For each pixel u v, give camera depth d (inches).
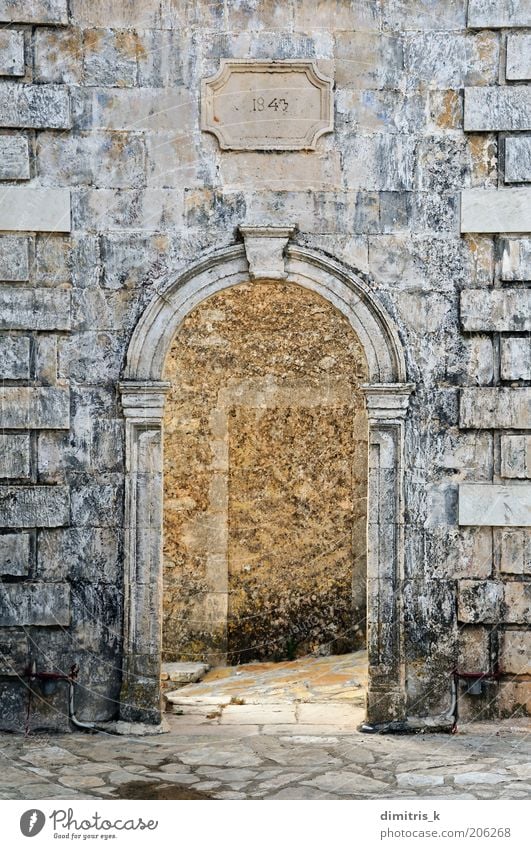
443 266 444.1
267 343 584.1
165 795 369.4
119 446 442.6
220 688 528.4
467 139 444.1
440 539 441.7
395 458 442.0
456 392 442.9
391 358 442.6
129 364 440.1
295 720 459.5
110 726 438.6
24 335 442.3
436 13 443.8
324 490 586.6
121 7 443.8
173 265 444.5
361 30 444.8
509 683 439.2
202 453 581.3
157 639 440.8
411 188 445.1
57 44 443.2
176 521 581.3
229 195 445.4
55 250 442.9
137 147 444.1
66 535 441.7
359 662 565.9
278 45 444.8
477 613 439.2
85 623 441.1
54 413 440.8
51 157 443.2
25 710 439.8
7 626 439.8
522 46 440.8
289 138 444.5
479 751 414.0
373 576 441.1
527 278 441.1
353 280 441.1
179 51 444.5
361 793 370.3
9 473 439.8
